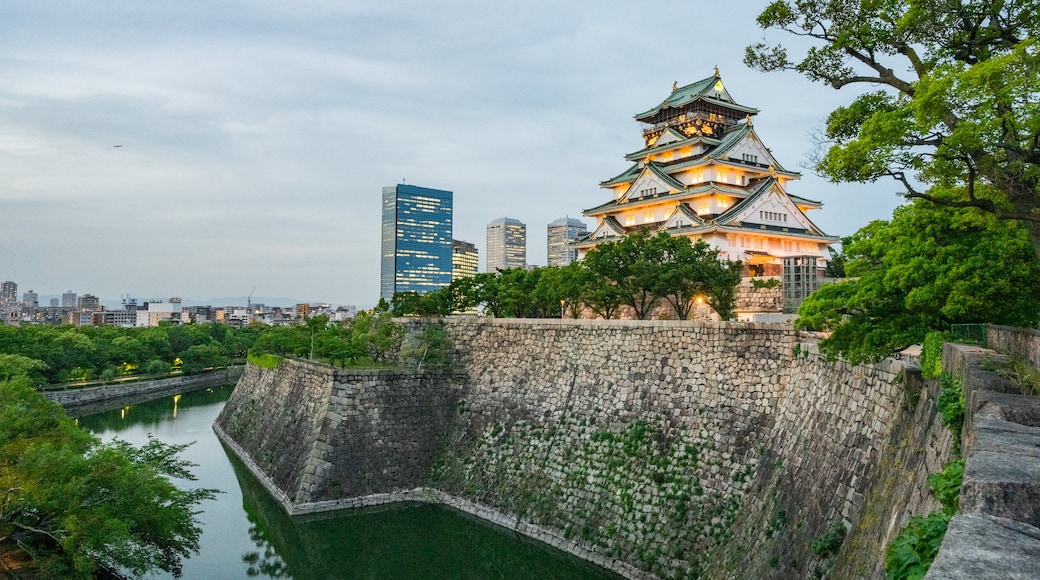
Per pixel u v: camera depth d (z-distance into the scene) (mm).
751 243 74812
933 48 20500
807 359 33594
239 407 72438
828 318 27094
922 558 9680
